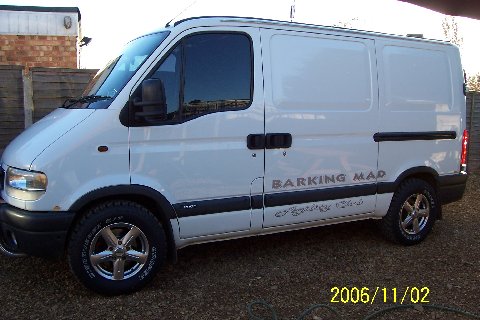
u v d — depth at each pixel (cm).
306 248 520
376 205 509
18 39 976
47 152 361
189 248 512
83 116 378
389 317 365
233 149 420
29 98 670
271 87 436
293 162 450
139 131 384
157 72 394
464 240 560
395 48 516
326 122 465
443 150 555
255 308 375
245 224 434
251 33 431
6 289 400
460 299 398
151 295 394
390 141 510
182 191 404
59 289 401
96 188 371
